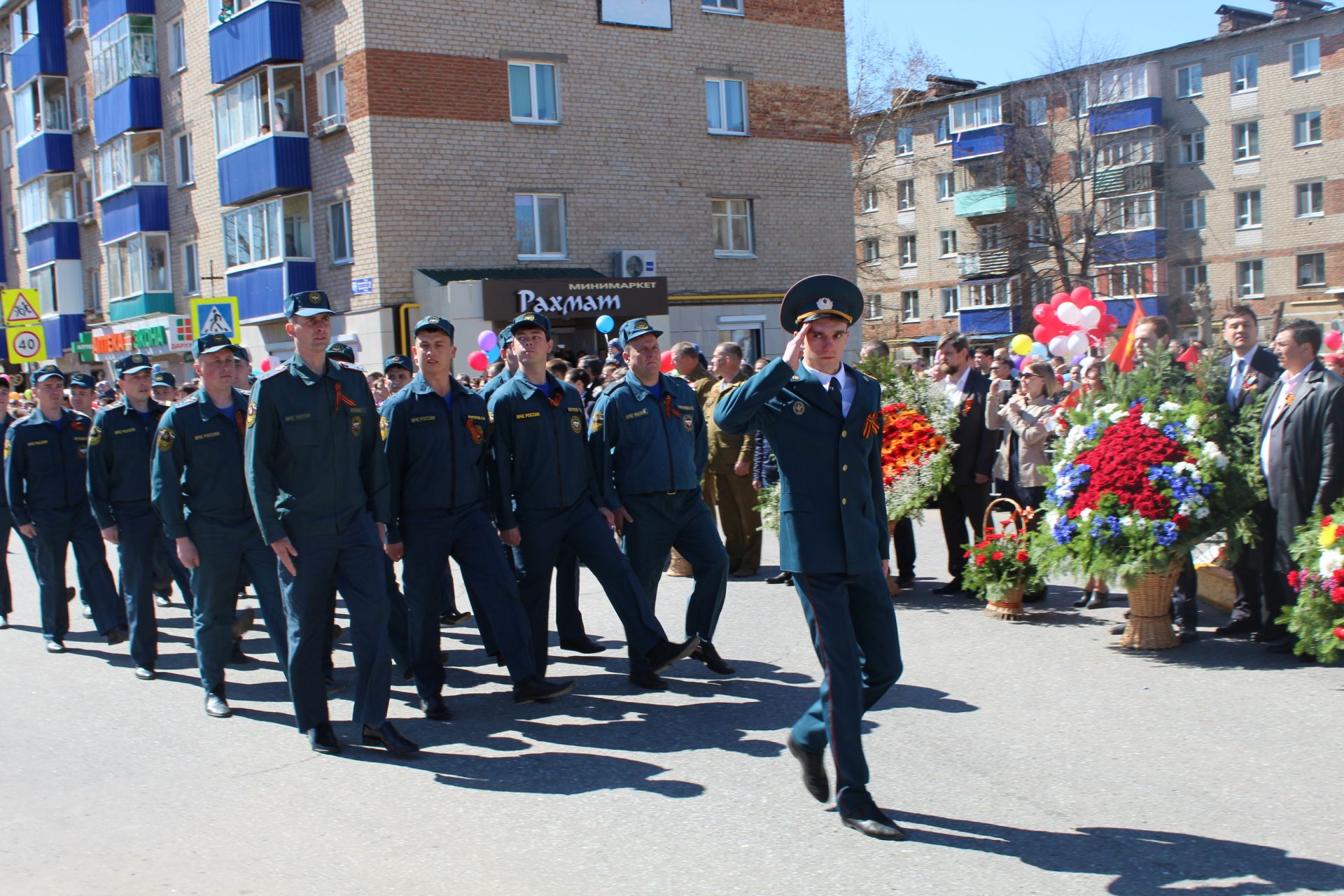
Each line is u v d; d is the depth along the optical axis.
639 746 5.83
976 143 46.88
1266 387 7.48
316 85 24.20
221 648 6.84
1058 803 4.81
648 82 25.83
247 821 5.01
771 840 4.56
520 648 6.38
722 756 5.61
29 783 5.64
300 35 24.48
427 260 23.33
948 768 5.28
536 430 6.77
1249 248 43.69
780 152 27.86
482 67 23.77
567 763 5.61
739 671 7.20
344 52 23.23
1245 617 7.49
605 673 7.32
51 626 8.90
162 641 9.12
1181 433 7.12
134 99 30.09
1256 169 43.34
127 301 32.06
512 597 6.45
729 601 9.31
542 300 23.09
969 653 7.29
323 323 5.86
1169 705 6.05
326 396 5.83
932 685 6.61
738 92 27.47
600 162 25.27
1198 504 6.89
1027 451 8.80
